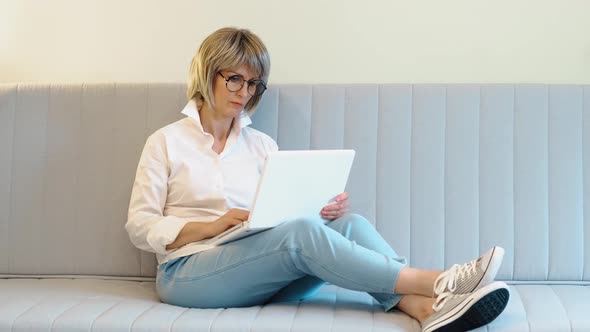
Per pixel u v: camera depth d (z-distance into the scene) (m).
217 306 1.75
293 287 1.82
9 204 2.15
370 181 2.11
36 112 2.17
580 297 1.82
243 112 2.06
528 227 2.06
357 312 1.67
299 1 2.41
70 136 2.16
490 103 2.11
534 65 2.36
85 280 2.09
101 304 1.73
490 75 2.37
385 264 1.65
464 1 2.37
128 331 1.58
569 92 2.10
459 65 2.38
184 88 2.16
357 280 1.64
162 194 1.96
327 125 2.13
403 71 2.39
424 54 2.39
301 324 1.57
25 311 1.67
